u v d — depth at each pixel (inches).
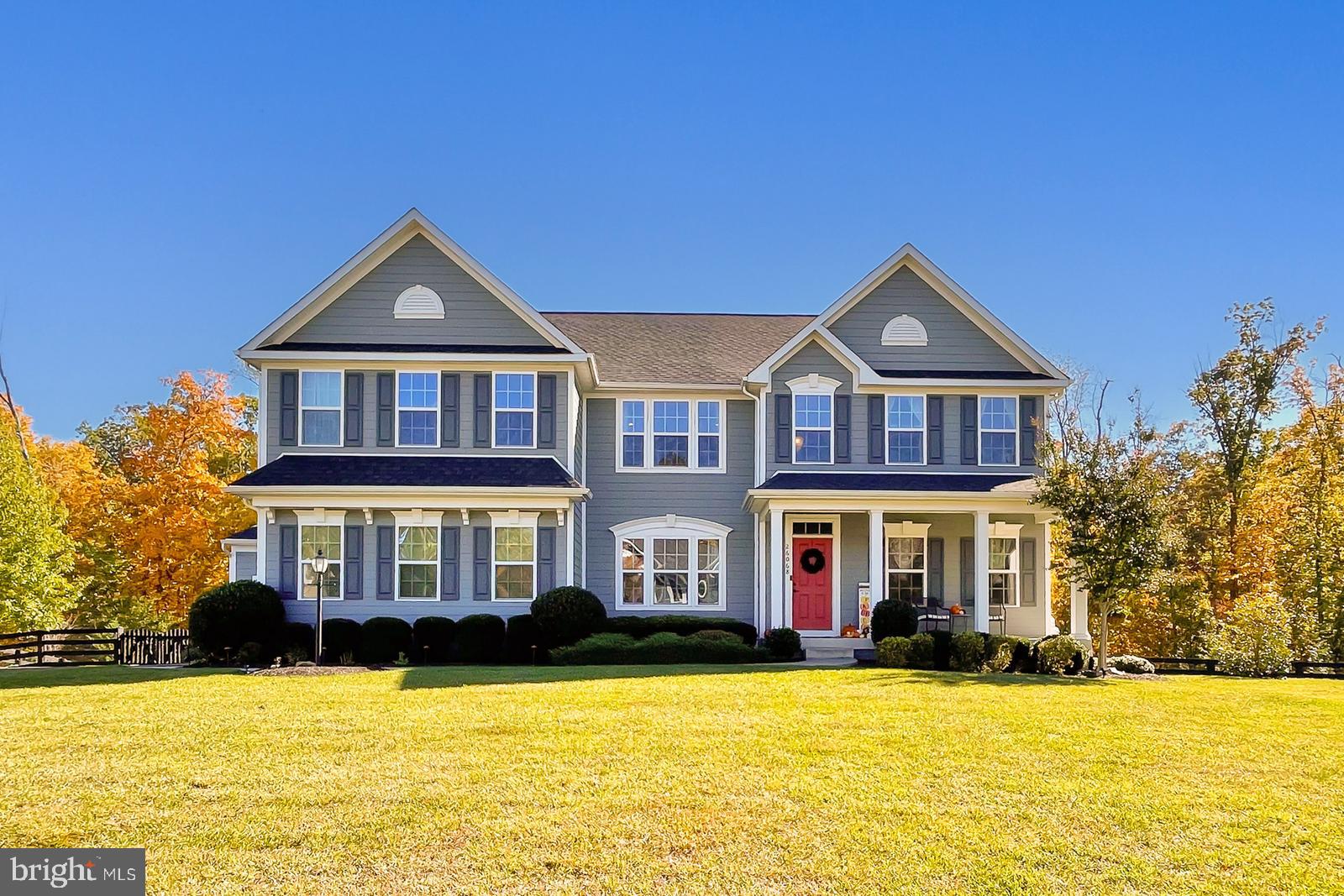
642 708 562.6
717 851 337.1
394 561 903.7
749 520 1053.8
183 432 1439.5
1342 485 1186.0
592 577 1039.6
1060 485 826.2
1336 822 375.6
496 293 963.3
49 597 1310.3
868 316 1024.9
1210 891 312.3
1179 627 1325.0
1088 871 325.7
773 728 510.0
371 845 339.9
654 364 1091.9
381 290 965.8
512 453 950.4
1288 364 1315.2
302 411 943.7
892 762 445.4
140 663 863.1
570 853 334.3
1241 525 1331.2
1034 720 544.4
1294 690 706.8
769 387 1000.9
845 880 315.6
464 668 770.2
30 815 366.9
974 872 323.3
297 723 518.6
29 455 1599.4
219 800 384.2
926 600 976.3
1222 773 440.1
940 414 1005.2
